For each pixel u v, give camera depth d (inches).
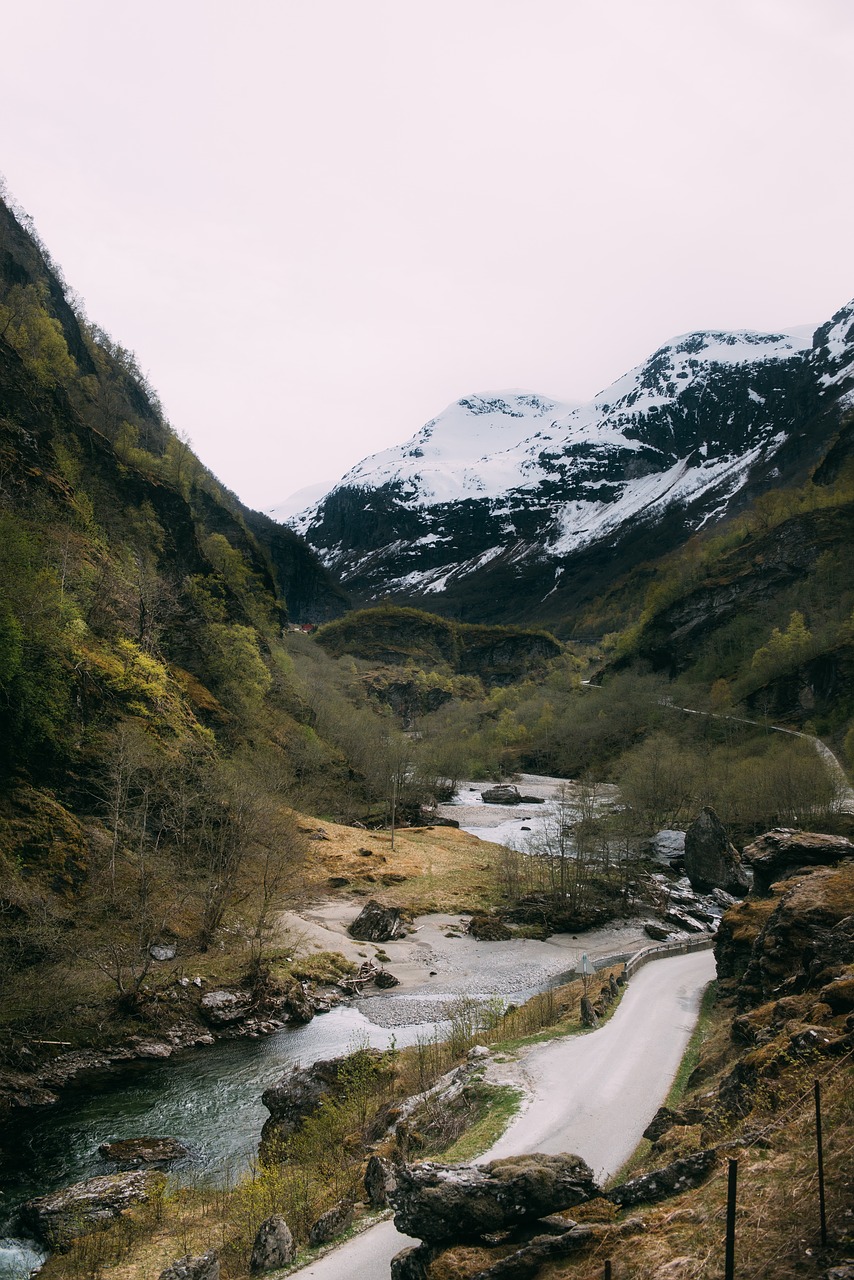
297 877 3090.6
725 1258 553.3
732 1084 971.9
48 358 5032.0
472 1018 1898.4
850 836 3659.0
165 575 4530.0
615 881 3299.7
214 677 4340.6
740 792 4234.7
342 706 6314.0
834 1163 656.4
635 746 6535.4
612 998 1856.5
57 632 2822.3
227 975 2210.9
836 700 6122.1
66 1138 1471.5
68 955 2033.7
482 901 3216.0
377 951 2618.1
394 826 4379.9
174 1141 1446.9
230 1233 1041.5
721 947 1823.3
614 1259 630.5
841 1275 511.5
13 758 2436.0
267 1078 1738.4
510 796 5787.4
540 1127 1101.1
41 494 3585.1
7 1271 1071.6
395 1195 764.0
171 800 2765.7
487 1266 671.1
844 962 1160.8
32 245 6284.5
